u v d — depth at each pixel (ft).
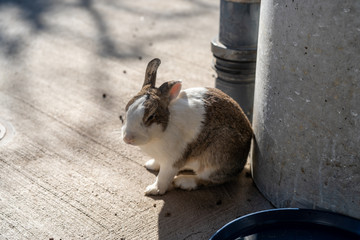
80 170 13.41
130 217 11.53
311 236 10.34
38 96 17.57
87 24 24.95
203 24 25.40
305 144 10.52
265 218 10.56
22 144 14.60
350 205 10.33
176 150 11.68
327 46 9.39
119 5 28.14
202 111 11.78
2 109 16.58
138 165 13.71
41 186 12.65
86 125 15.74
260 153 12.23
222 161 12.22
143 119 10.70
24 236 10.85
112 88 18.33
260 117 12.01
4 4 27.63
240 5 13.76
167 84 11.12
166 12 27.12
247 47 14.28
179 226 11.27
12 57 20.83
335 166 10.18
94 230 11.08
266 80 11.34
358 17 8.82
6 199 12.08
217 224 11.36
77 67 20.06
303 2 9.53
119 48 22.09
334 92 9.61
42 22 24.99
